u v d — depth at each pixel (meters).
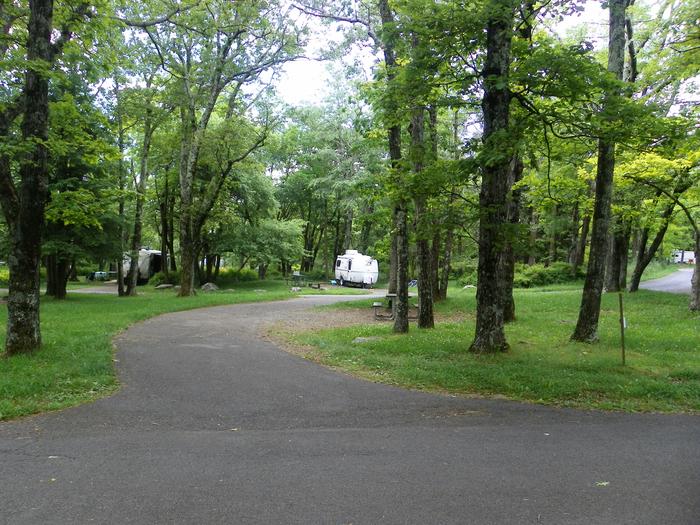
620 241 24.45
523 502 3.93
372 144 16.50
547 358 9.76
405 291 13.98
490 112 9.36
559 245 41.75
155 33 21.94
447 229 10.25
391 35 9.45
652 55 15.02
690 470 4.63
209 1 15.70
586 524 3.60
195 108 26.09
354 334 13.77
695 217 25.19
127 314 16.44
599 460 4.87
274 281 42.91
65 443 5.27
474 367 8.77
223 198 31.83
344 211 43.09
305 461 4.79
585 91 8.44
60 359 9.06
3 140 9.12
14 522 3.57
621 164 15.45
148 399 7.05
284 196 47.03
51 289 25.33
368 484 4.25
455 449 5.15
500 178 9.56
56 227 21.47
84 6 10.88
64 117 10.71
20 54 11.26
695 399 7.34
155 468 4.59
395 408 6.75
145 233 52.72
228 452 5.03
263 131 26.64
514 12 8.99
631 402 7.20
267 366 9.39
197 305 20.92
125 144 27.41
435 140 16.50
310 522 3.60
